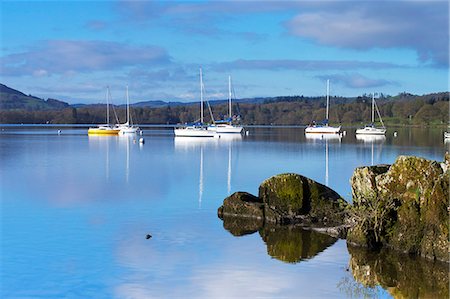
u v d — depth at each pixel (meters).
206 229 23.50
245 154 65.19
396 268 18.22
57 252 19.97
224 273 17.80
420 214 19.77
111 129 132.00
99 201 30.25
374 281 17.03
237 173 44.06
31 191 33.94
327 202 25.12
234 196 26.34
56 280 17.11
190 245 20.95
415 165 20.55
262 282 16.97
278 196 25.42
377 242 20.72
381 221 20.61
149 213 26.91
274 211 24.91
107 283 16.83
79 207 28.45
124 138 112.44
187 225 24.28
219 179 40.09
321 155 63.62
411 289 16.36
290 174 25.70
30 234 22.53
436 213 19.05
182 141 97.69
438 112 176.38
